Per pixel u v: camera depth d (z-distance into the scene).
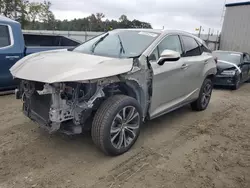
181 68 4.34
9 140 3.63
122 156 3.36
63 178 2.81
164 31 4.24
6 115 4.64
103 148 3.15
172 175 3.00
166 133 4.27
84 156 3.30
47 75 2.85
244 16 16.75
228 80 8.98
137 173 3.00
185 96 4.80
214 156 3.55
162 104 4.12
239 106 6.61
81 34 18.81
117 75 3.12
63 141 3.68
